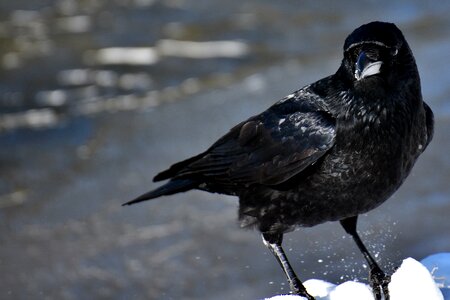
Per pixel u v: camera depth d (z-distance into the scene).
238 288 12.48
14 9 24.02
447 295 7.63
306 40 21.94
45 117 18.72
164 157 16.58
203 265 13.21
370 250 11.98
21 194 15.83
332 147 8.24
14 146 17.61
